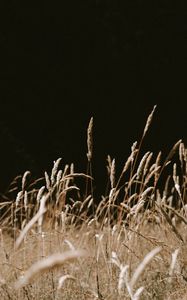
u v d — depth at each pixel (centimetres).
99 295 332
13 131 1288
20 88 1322
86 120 1320
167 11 1377
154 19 1377
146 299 348
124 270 240
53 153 1276
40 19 1361
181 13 1376
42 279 380
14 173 1155
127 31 1375
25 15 1358
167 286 347
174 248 377
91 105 1334
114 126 1315
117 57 1359
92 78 1351
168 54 1364
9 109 1304
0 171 1148
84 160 1262
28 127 1297
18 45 1344
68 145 1287
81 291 359
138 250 403
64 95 1334
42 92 1330
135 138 1303
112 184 395
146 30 1376
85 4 1370
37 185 1152
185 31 1373
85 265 408
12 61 1330
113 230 382
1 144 1187
